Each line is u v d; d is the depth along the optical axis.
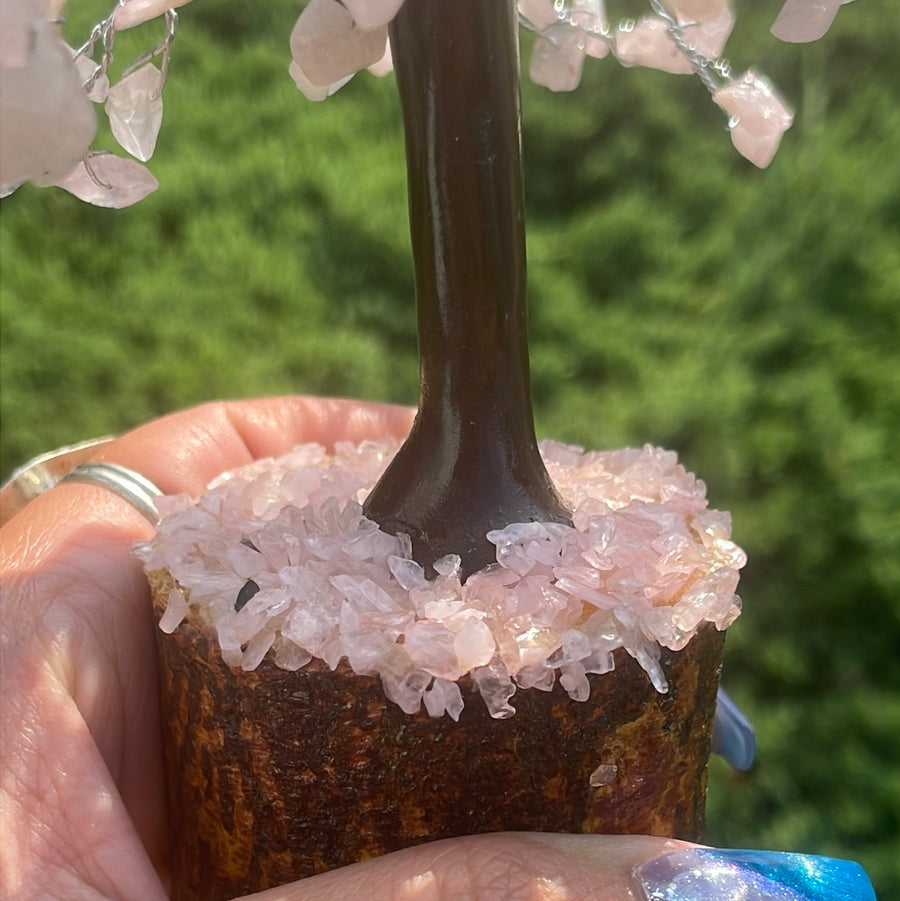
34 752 0.09
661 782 0.09
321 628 0.08
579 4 0.11
